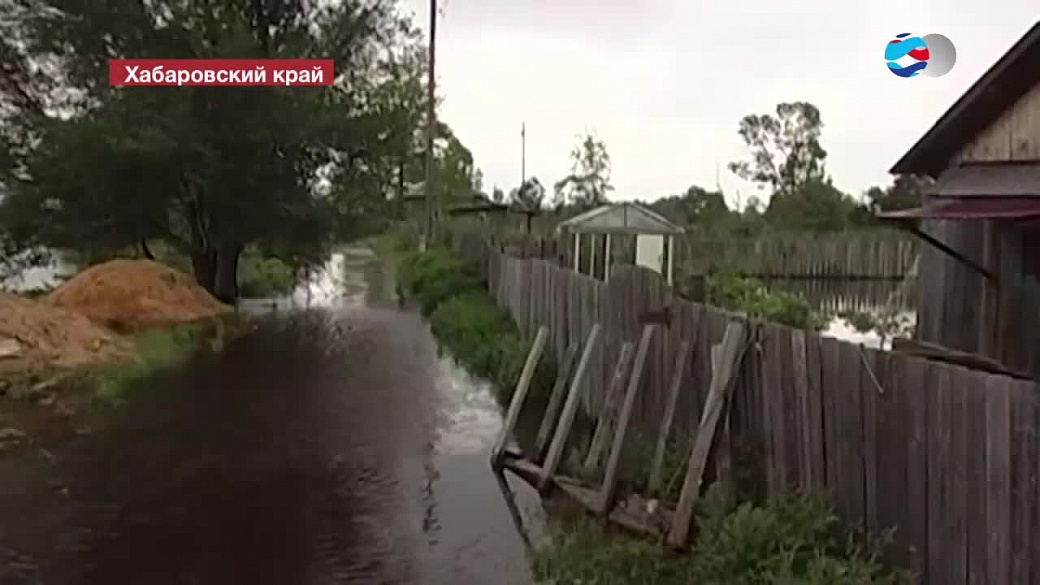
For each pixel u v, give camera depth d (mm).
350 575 6891
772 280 37562
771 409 6641
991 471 4613
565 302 11977
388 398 13250
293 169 26391
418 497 8727
